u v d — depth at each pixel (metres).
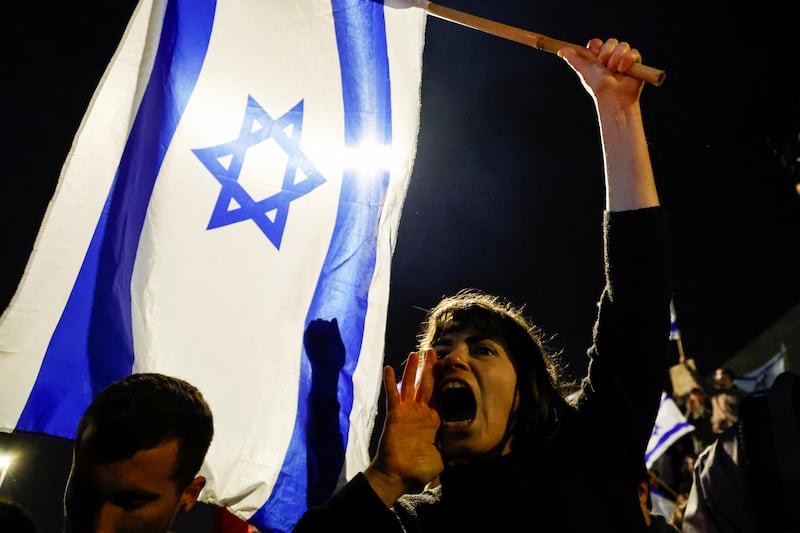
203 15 2.17
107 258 1.85
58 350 1.75
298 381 2.04
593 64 1.96
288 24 2.32
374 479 1.48
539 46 2.05
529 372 1.76
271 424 1.97
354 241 2.25
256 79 2.21
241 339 1.99
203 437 1.44
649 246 1.73
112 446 1.34
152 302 1.89
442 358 1.75
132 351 1.83
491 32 2.11
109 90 1.96
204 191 2.04
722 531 1.46
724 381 6.70
